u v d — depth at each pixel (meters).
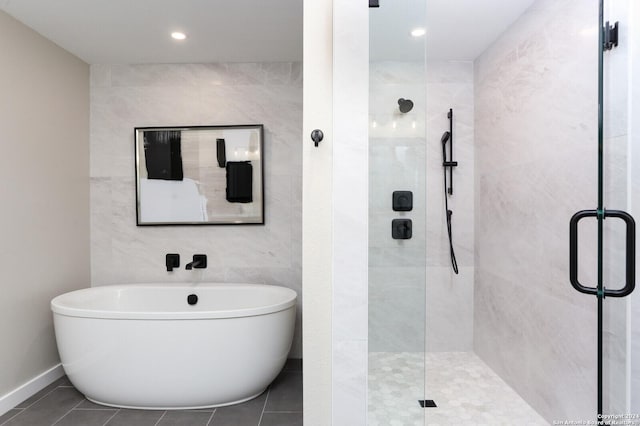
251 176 2.65
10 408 1.96
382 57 1.21
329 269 1.29
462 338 2.70
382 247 1.21
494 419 1.81
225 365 1.92
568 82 1.65
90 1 1.90
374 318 1.21
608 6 1.25
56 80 2.37
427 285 2.71
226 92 2.69
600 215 0.94
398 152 1.21
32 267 2.16
